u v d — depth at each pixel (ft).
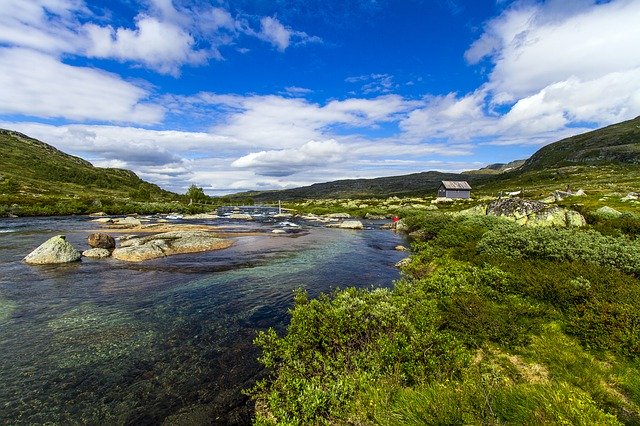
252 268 78.64
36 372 32.45
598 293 33.30
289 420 21.80
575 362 25.95
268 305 52.60
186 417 26.27
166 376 31.86
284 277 70.44
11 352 36.27
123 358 35.17
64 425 25.41
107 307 50.72
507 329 30.32
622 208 141.08
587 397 19.86
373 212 278.46
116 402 28.07
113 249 100.32
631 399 21.93
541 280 38.01
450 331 31.30
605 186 396.16
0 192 359.46
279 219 245.45
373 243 123.44
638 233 73.97
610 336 27.37
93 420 25.95
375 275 72.49
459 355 26.16
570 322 30.58
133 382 30.91
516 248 56.85
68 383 30.68
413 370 24.61
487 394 20.18
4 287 60.44
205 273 73.00
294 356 28.22
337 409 21.62
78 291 58.59
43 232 136.26
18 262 80.18
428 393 20.97
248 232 154.40
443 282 43.16
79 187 583.17
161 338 40.06
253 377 31.73
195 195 481.87
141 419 26.07
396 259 91.50
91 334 40.98
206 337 40.45
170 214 288.92
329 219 248.11
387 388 22.57
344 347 28.45
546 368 26.14
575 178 589.73
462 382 23.89
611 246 47.80
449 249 73.00
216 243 108.99
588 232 63.72
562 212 92.68
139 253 88.69
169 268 77.10
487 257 54.29
